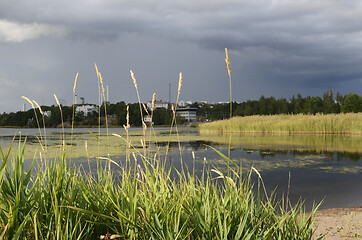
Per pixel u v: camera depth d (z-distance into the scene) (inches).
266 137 955.3
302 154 516.1
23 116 3218.5
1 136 1227.2
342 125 1079.0
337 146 645.9
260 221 78.1
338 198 237.3
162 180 80.4
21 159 68.7
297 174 334.0
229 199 77.9
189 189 83.0
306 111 2390.5
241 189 82.4
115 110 3499.0
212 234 67.6
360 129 1042.1
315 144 693.3
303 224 83.9
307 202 222.5
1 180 62.2
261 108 2723.9
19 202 64.3
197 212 71.5
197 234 70.0
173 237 64.7
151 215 69.1
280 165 398.6
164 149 581.6
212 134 1213.1
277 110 2682.1
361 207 210.7
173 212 70.4
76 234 67.7
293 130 1136.8
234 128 1290.6
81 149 551.8
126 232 68.6
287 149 595.2
